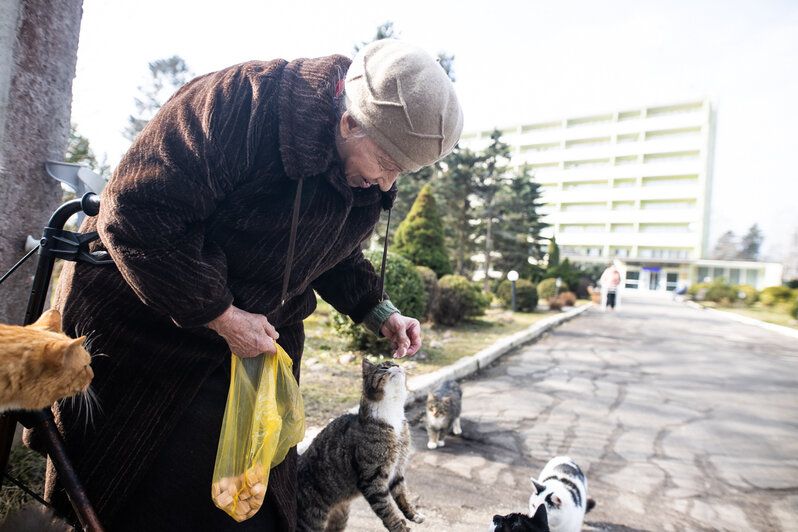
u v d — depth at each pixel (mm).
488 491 3000
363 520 2561
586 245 59188
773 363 8844
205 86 1257
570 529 2404
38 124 2322
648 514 2869
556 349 9188
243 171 1193
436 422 3715
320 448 2250
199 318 1097
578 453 3793
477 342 8508
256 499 1205
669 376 7148
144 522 1231
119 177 1065
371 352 6418
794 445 4254
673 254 54312
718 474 3527
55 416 1289
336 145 1328
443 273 13344
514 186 24734
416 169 1337
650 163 56406
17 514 1308
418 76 1181
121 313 1247
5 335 1058
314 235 1304
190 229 1109
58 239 1308
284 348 1560
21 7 2209
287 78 1271
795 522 2846
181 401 1257
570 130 61906
